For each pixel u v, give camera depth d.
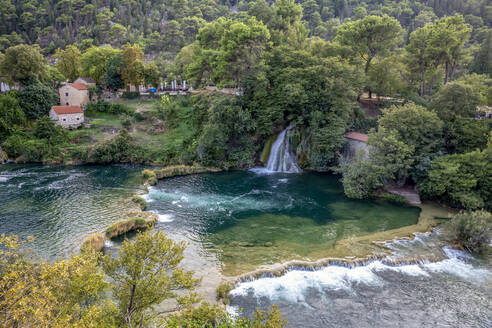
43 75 98.88
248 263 38.75
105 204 54.69
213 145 76.19
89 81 115.88
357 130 79.56
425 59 85.31
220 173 74.69
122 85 111.38
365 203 57.84
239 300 32.53
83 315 19.25
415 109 59.00
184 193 61.44
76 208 52.84
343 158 70.19
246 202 57.81
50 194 58.56
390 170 56.72
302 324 29.70
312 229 47.97
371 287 35.12
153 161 79.50
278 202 58.06
